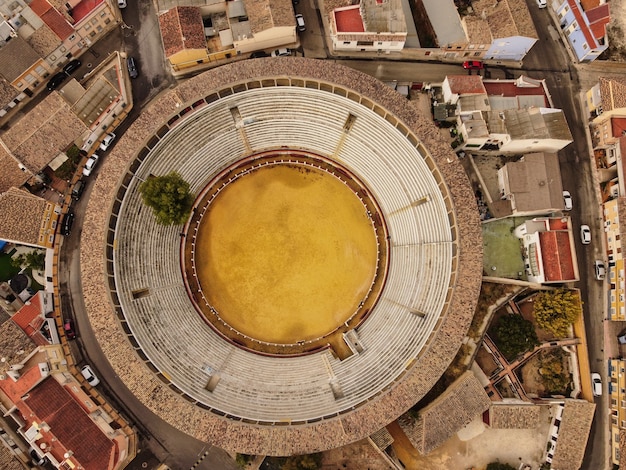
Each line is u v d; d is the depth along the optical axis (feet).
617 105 148.66
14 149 148.25
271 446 131.75
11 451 138.82
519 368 153.69
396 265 156.04
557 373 151.12
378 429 132.57
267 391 143.54
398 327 147.33
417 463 149.89
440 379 147.23
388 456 144.15
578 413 144.97
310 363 151.64
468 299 135.03
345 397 140.67
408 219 153.07
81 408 138.41
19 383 137.49
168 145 149.38
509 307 153.79
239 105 150.92
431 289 144.25
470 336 148.05
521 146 154.10
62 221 156.15
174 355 142.51
